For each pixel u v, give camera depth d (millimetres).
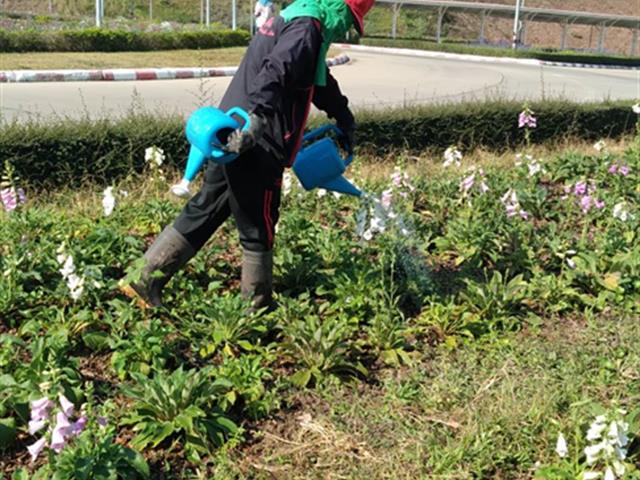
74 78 17750
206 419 3473
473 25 57438
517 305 4988
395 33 48750
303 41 3830
